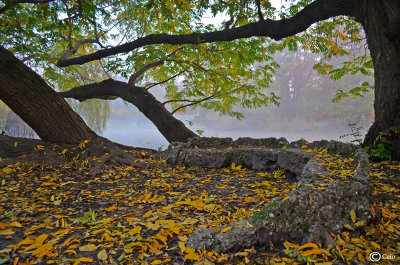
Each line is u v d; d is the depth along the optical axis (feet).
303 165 13.04
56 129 18.67
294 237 6.93
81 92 32.42
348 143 13.29
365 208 7.73
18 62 17.63
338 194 7.81
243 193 11.43
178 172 16.25
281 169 15.20
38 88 18.10
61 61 29.30
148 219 8.13
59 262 5.79
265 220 6.85
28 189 11.62
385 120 17.48
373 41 17.62
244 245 6.45
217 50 27.02
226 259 5.97
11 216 8.19
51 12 23.22
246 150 17.37
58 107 18.89
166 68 33.12
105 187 12.53
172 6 23.43
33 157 16.29
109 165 16.66
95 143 18.76
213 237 6.59
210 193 11.48
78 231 7.55
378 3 16.69
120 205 9.98
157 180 13.47
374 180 12.82
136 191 11.87
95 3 27.32
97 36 31.63
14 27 25.09
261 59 28.60
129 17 31.58
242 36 22.35
